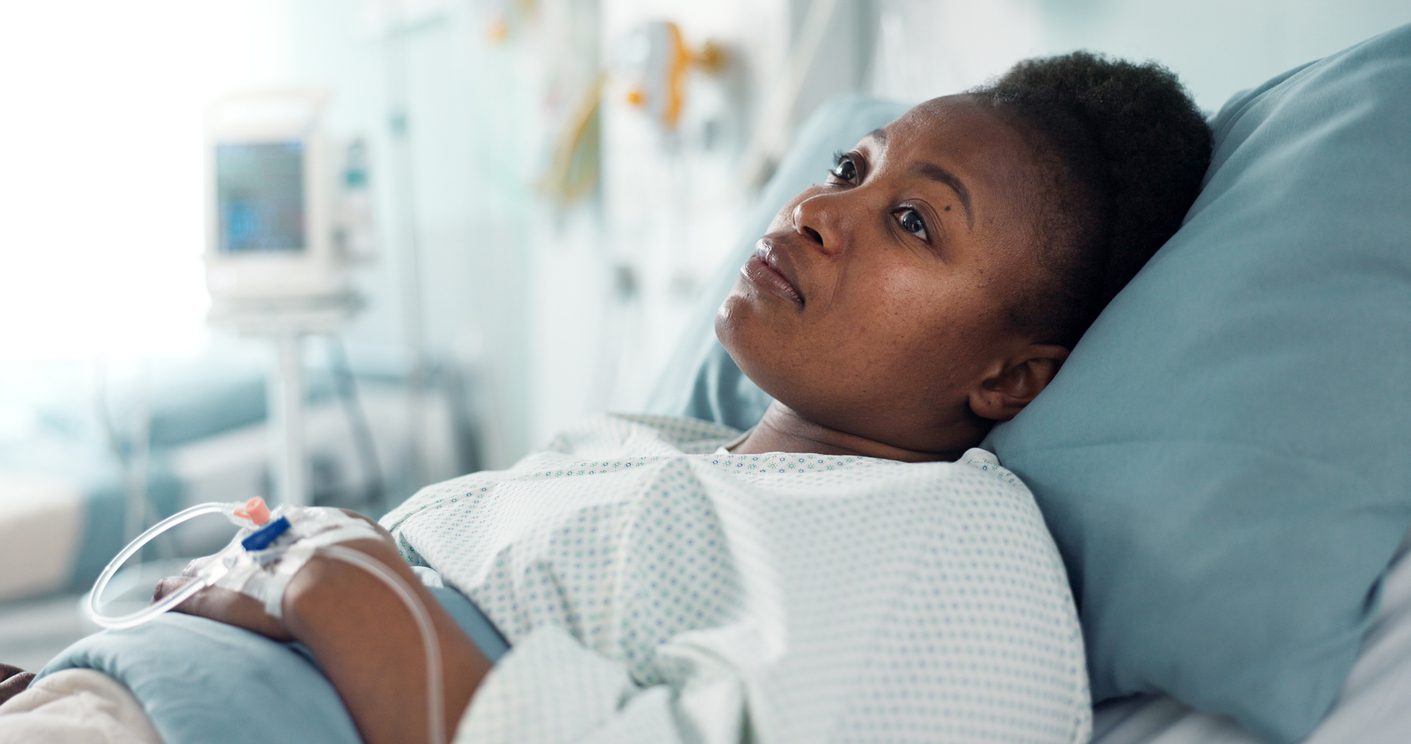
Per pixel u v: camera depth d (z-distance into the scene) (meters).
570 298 3.43
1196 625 0.81
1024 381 1.06
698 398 1.49
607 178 2.94
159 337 3.41
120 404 2.87
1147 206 1.03
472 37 3.74
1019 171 1.01
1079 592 0.89
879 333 1.00
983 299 1.01
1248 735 0.85
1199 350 0.87
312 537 0.83
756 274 1.04
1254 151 0.96
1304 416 0.81
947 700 0.77
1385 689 0.82
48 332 3.25
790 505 0.81
